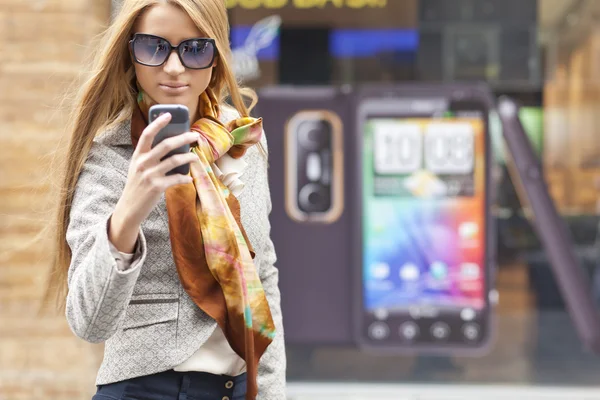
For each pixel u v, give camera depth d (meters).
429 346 6.12
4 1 5.34
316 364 6.55
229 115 2.37
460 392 6.27
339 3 6.08
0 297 5.38
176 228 2.03
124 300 1.87
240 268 2.04
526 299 6.43
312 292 6.13
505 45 6.10
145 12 2.07
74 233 2.01
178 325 2.07
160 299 2.08
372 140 6.05
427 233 6.09
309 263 6.11
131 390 2.08
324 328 6.14
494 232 6.10
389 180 6.07
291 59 6.06
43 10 5.34
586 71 6.07
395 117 6.04
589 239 6.20
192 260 2.05
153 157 1.76
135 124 2.11
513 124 6.08
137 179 1.78
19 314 5.39
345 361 6.59
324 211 6.08
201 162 2.06
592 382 6.37
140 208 1.79
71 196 2.14
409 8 6.11
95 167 2.09
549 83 6.08
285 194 6.07
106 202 2.04
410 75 6.11
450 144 6.04
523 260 6.33
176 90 2.08
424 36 6.10
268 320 2.11
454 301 6.10
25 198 5.34
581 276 6.23
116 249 1.85
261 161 2.35
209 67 2.08
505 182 6.15
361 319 6.12
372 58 6.11
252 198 2.28
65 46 5.35
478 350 6.10
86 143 2.12
